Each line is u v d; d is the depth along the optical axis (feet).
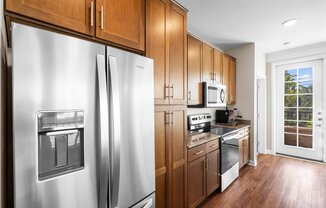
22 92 2.33
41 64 2.48
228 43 12.22
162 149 5.29
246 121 12.67
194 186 7.02
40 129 2.50
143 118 4.12
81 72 2.90
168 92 5.50
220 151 8.80
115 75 3.40
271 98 14.78
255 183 9.75
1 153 2.42
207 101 9.19
